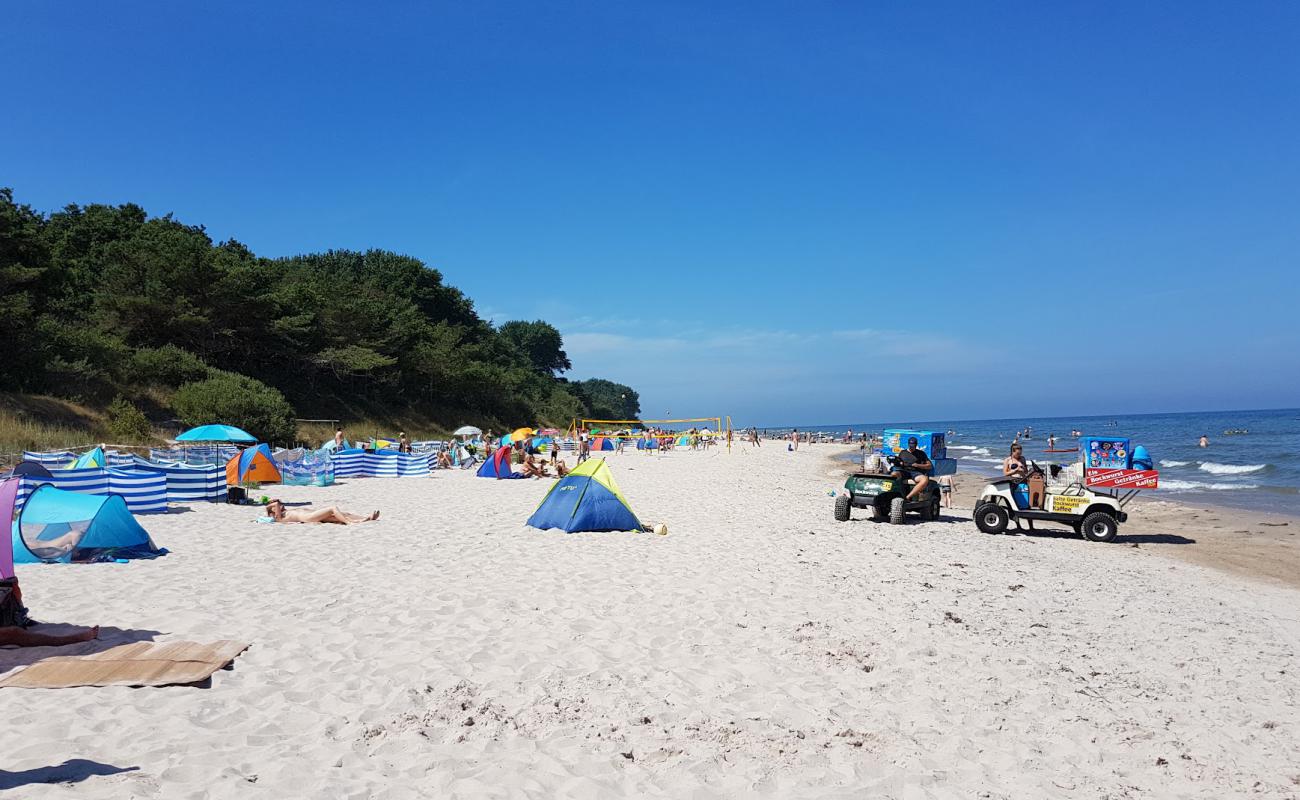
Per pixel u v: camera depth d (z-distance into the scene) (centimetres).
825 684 559
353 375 4953
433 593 811
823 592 845
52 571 884
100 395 2839
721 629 691
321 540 1159
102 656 569
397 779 400
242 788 380
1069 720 505
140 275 3653
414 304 6769
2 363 2548
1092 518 1352
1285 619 830
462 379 6000
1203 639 719
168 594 780
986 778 419
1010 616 770
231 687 523
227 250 4859
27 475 1184
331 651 609
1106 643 690
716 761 430
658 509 1698
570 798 386
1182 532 1534
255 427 3017
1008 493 1405
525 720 483
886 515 1565
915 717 502
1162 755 458
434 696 519
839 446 7338
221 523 1322
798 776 416
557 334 12050
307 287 4794
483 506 1677
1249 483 2688
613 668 583
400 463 2675
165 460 2106
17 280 2644
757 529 1355
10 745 418
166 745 425
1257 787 420
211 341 3884
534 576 905
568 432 6694
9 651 587
